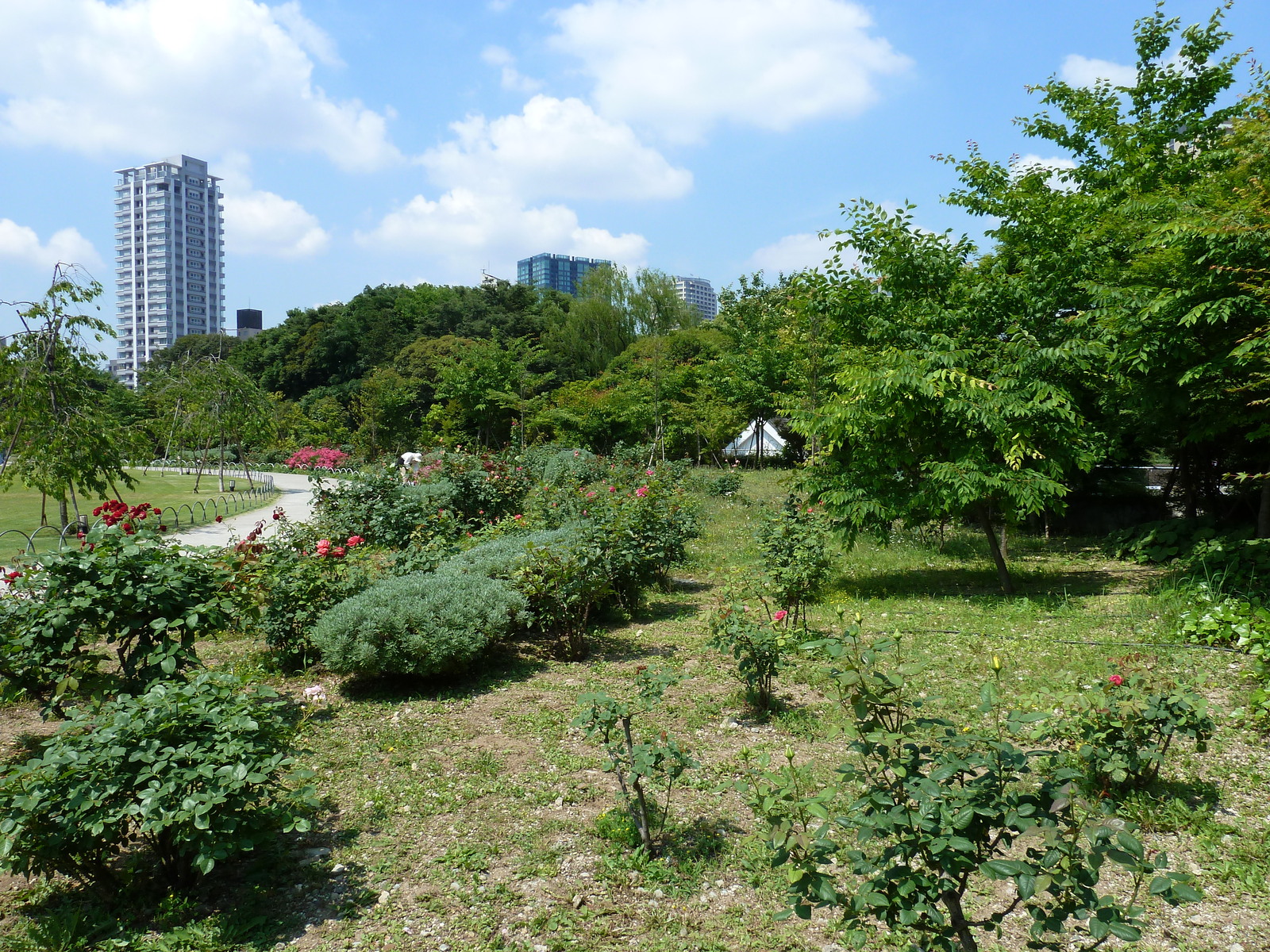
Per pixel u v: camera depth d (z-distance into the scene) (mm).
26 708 5555
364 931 3062
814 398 14391
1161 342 7789
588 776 4434
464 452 16031
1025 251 10594
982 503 8750
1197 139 12328
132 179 167375
